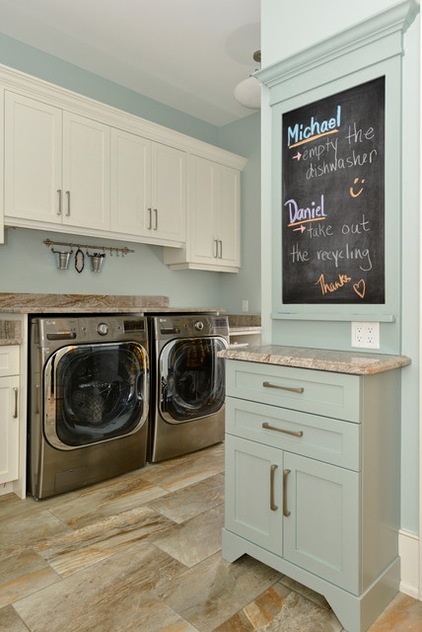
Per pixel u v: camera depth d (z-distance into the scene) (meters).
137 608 1.52
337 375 1.46
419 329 1.62
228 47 3.00
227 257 3.93
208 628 1.43
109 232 3.05
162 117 3.79
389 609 1.53
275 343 2.07
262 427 1.68
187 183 3.57
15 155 2.57
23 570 1.74
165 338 2.92
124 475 2.72
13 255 2.92
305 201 1.93
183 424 3.05
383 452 1.54
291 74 1.96
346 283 1.80
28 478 2.43
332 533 1.46
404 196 1.65
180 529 2.07
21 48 2.93
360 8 1.76
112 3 2.56
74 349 2.45
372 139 1.71
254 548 1.71
